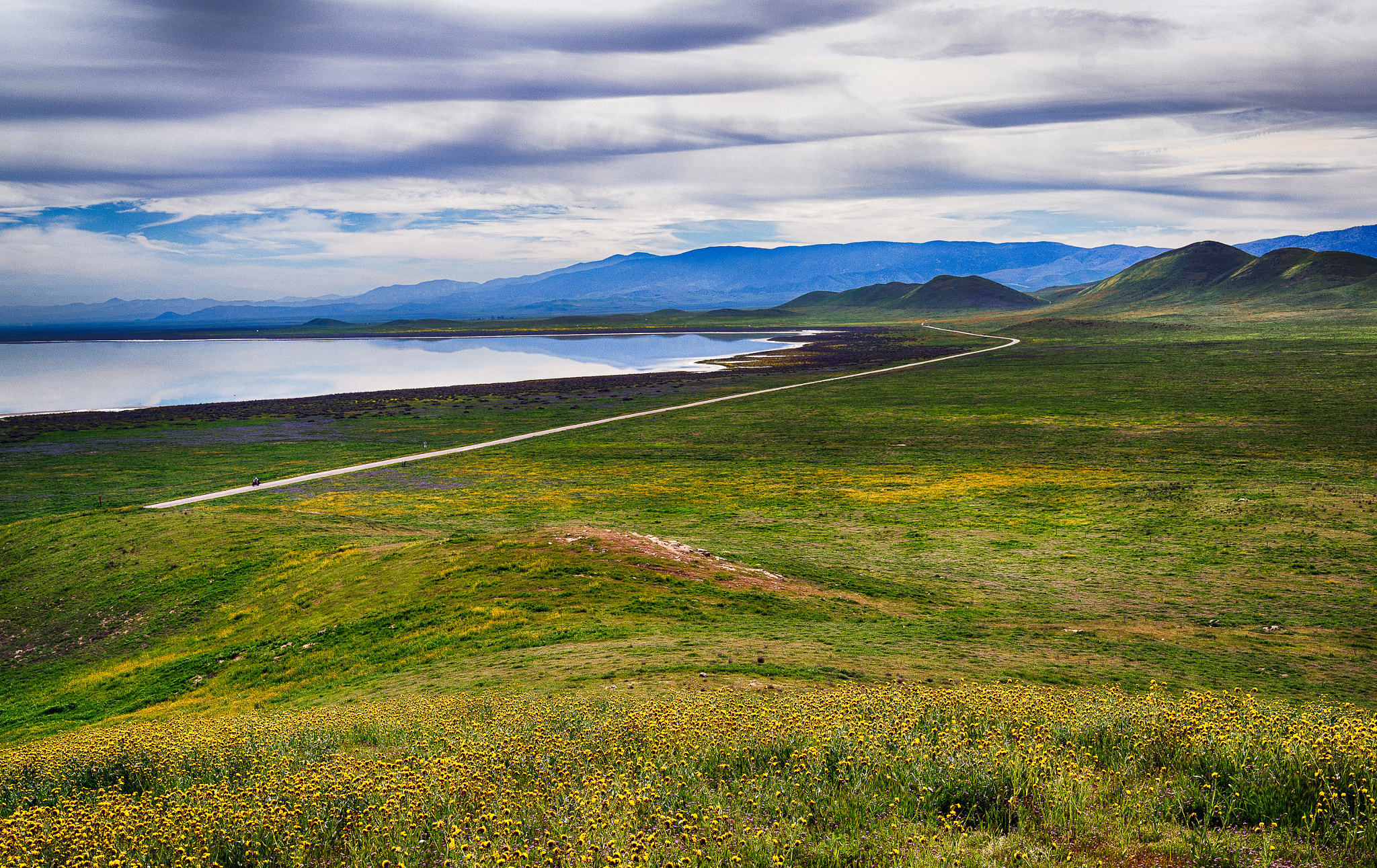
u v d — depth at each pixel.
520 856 7.58
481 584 39.75
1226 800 8.50
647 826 8.43
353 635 36.44
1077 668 27.62
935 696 15.56
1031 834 8.13
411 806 9.12
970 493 78.31
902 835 8.16
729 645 29.14
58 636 45.22
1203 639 34.47
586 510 75.75
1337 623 37.50
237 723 18.86
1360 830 7.48
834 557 54.69
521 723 15.19
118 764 13.55
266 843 8.64
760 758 11.05
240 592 46.84
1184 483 73.94
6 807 11.23
